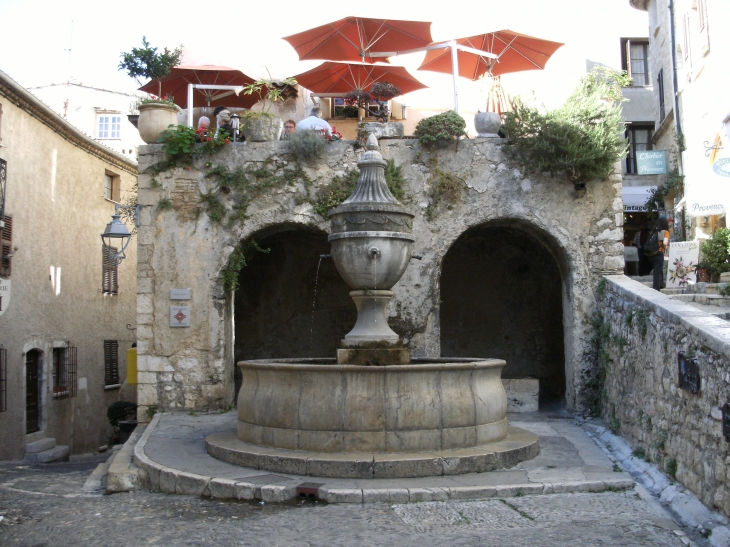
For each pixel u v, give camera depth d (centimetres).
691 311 677
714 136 1384
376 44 1492
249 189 1129
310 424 721
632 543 505
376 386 718
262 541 522
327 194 1127
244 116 1154
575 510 591
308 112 1655
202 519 587
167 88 1496
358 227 805
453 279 1434
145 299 1119
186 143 1116
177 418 1058
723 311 775
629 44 2270
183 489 678
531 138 1106
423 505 605
